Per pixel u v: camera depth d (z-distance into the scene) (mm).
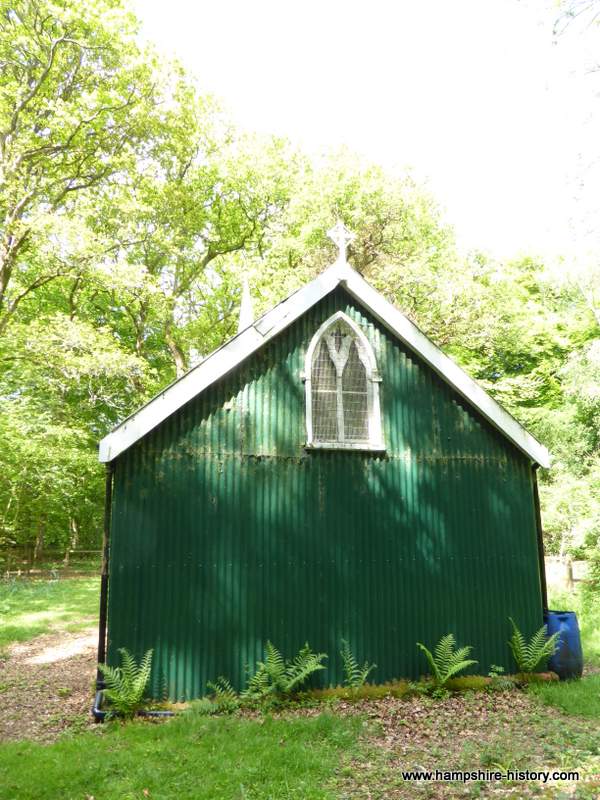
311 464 9648
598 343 20078
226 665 8695
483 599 10133
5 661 11352
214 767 6363
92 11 19000
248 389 9555
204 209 29000
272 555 9188
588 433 21703
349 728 7637
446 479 10328
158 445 8992
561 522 17625
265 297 22031
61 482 21000
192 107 25000
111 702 8242
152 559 8672
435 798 5824
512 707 8773
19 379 21234
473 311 21812
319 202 21875
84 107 20688
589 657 11586
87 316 27953
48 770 6203
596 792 5820
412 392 10445
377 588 9594
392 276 21156
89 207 19688
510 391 23656
